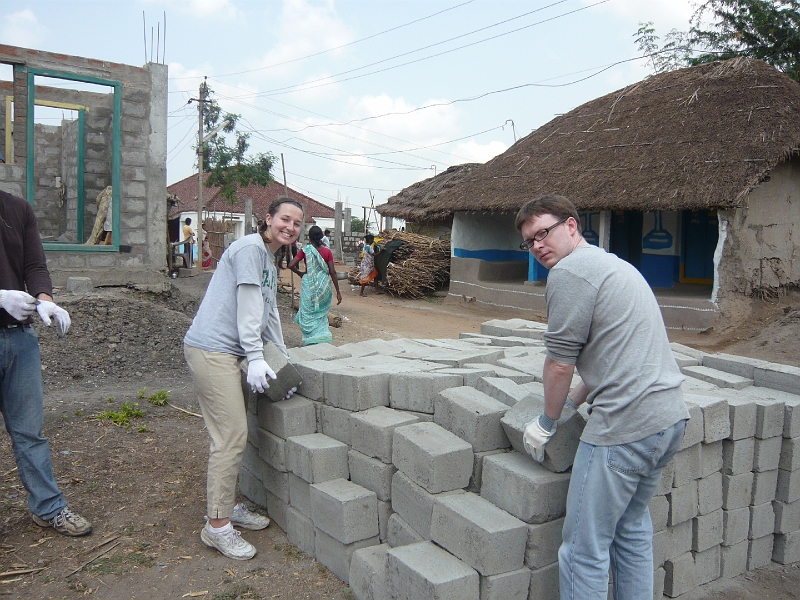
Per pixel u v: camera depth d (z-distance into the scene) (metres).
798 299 11.75
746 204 10.46
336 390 3.76
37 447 3.67
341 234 28.17
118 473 4.62
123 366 7.71
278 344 4.02
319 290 7.80
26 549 3.59
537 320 13.54
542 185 13.73
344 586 3.36
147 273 11.01
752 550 3.65
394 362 4.23
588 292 2.51
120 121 10.75
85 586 3.26
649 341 2.54
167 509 4.13
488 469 3.02
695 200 10.71
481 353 4.48
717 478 3.46
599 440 2.55
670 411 2.52
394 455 3.31
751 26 18.28
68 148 13.32
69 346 7.82
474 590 2.73
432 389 3.47
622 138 13.67
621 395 2.52
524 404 3.10
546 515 2.81
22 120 10.05
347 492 3.42
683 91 13.87
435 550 2.94
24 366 3.57
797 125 11.09
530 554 2.80
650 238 14.62
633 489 2.59
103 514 4.02
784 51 17.72
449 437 3.22
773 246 11.62
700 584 3.47
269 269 3.79
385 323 12.89
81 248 10.55
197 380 3.58
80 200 12.34
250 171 31.05
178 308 10.68
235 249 3.61
